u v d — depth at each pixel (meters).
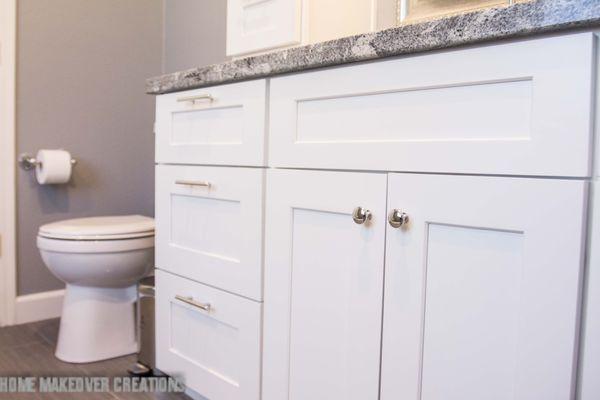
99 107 2.20
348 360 0.91
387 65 0.83
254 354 1.09
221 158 1.16
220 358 1.19
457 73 0.74
